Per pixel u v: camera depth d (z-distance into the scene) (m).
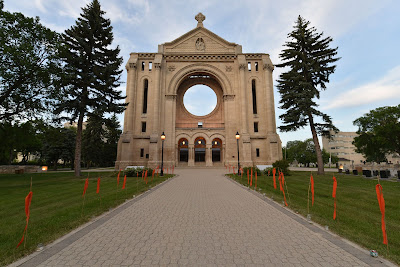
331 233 5.24
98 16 25.75
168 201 9.19
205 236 5.05
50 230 5.44
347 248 4.35
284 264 3.69
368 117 38.47
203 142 41.50
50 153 40.12
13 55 15.44
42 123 19.70
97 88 24.28
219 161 42.50
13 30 16.16
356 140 42.25
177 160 39.09
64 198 10.20
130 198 9.86
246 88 40.78
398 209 7.93
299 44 26.45
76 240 4.82
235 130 39.53
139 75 40.38
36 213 7.31
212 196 10.34
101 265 3.67
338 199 9.66
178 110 44.50
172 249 4.32
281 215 6.92
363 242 4.57
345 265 3.64
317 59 24.86
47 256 4.01
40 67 17.27
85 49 23.91
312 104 23.69
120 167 35.59
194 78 45.41
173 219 6.47
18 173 28.78
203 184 14.95
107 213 7.21
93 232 5.34
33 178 21.05
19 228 5.60
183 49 42.66
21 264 3.71
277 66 27.03
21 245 4.45
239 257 3.96
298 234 5.18
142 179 18.45
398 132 34.72
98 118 25.16
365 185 14.69
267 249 4.31
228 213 7.17
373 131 38.72
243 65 40.53
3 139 18.84
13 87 16.83
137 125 38.62
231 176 20.59
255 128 40.50
